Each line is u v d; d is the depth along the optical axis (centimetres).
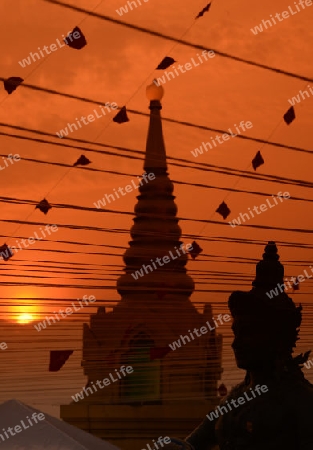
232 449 720
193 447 737
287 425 697
